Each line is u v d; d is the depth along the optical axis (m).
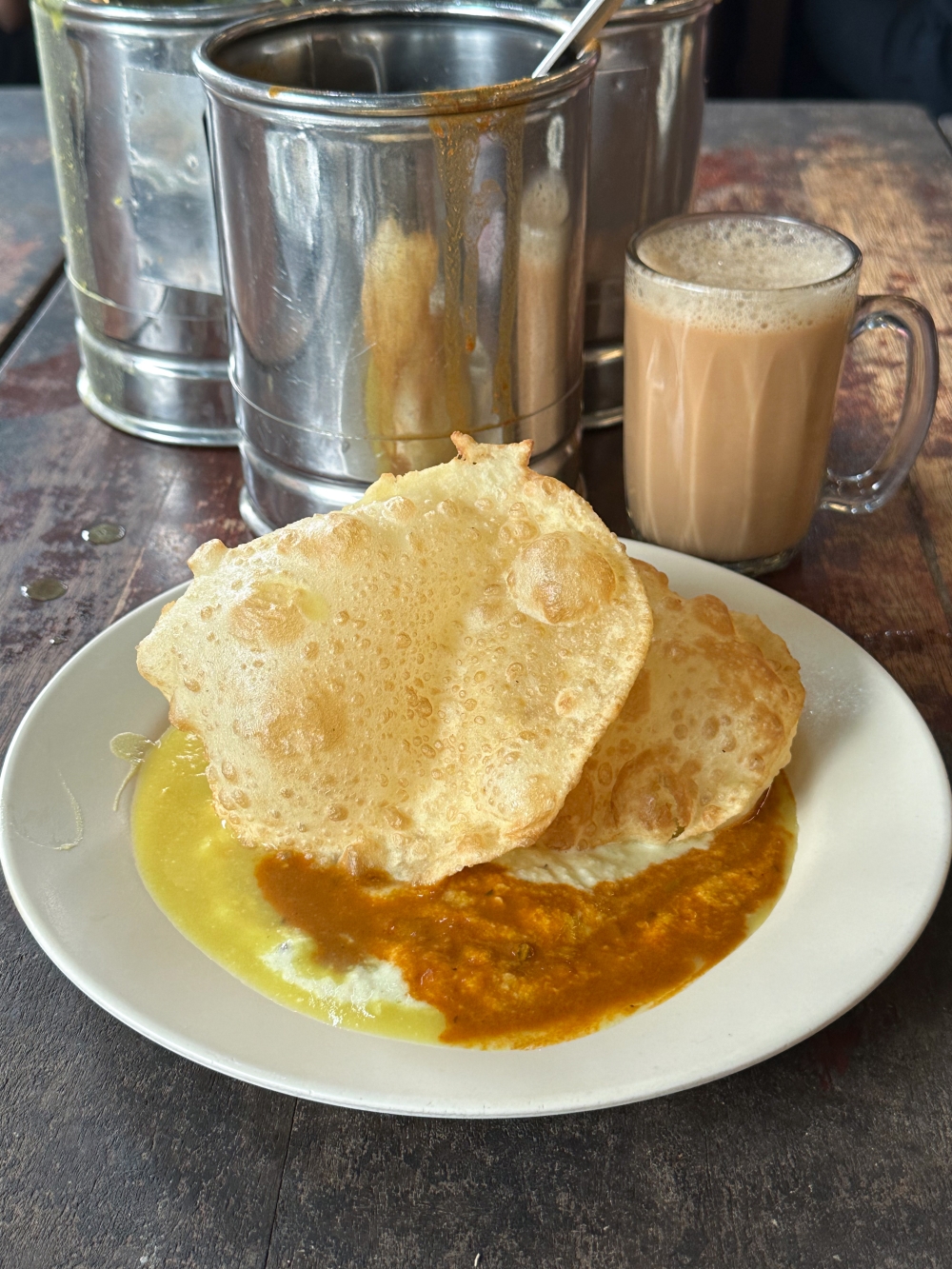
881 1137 0.22
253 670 0.26
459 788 0.26
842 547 0.40
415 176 0.31
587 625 0.26
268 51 0.37
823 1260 0.20
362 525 0.26
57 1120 0.22
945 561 0.39
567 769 0.25
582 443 0.46
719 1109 0.22
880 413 0.47
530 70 0.37
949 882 0.27
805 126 0.76
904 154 0.71
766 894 0.26
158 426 0.46
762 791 0.27
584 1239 0.20
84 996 0.25
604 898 0.26
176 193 0.40
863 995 0.22
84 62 0.39
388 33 0.38
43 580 0.39
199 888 0.26
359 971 0.24
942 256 0.58
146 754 0.29
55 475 0.44
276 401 0.36
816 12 1.19
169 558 0.40
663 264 0.38
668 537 0.38
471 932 0.25
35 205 0.65
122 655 0.31
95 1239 0.21
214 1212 0.21
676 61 0.41
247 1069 0.21
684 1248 0.20
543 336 0.36
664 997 0.23
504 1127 0.22
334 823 0.26
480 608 0.27
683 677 0.28
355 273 0.32
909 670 0.35
